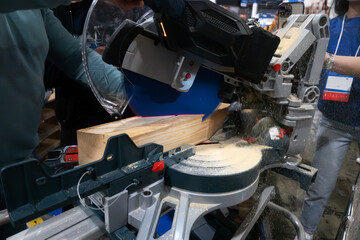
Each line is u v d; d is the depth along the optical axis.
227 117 1.00
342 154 1.53
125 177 0.60
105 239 0.64
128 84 0.67
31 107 0.83
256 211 0.88
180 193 0.69
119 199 0.59
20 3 0.43
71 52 0.93
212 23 0.56
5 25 0.69
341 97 1.38
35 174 0.47
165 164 0.70
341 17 1.38
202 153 0.81
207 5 0.54
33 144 0.90
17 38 0.73
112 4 0.55
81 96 1.33
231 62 0.62
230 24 0.57
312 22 0.81
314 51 0.84
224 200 0.69
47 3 0.45
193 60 0.65
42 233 0.60
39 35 0.79
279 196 1.80
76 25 0.86
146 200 0.63
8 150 0.81
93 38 0.60
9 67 0.73
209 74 0.74
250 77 0.65
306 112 0.90
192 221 0.62
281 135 0.90
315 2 1.62
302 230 1.00
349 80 1.33
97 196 0.63
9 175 0.44
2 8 0.44
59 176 0.51
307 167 1.01
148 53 0.63
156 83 0.69
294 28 0.85
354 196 0.95
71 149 0.94
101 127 0.77
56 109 1.41
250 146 0.89
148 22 0.60
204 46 0.59
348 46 1.36
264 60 0.64
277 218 1.67
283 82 0.83
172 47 0.60
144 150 0.67
